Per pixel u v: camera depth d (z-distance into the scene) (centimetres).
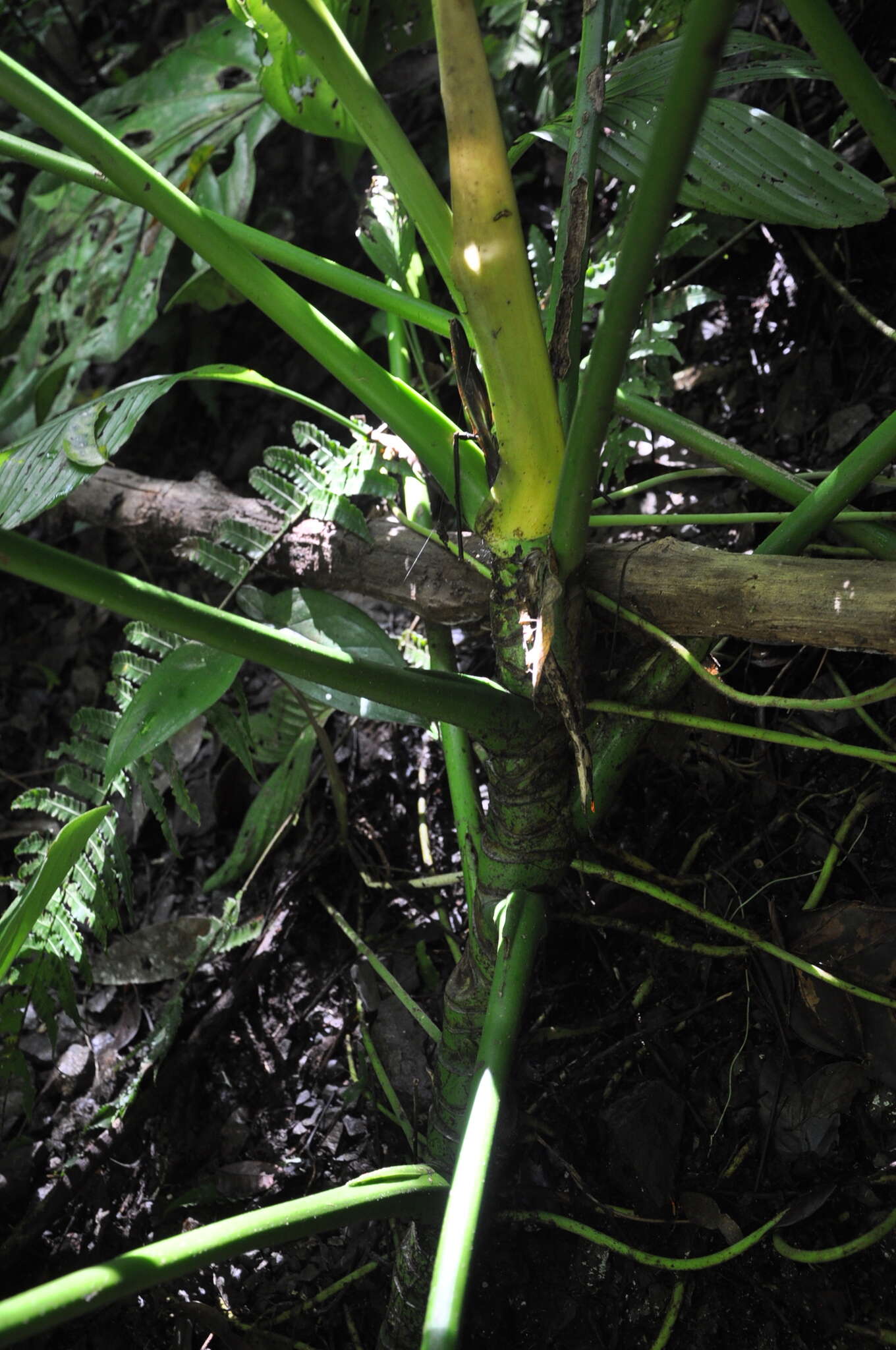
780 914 79
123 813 108
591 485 56
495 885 68
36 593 136
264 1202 86
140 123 116
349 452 79
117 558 131
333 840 100
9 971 79
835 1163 73
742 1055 77
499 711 60
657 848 87
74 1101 95
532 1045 83
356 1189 61
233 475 128
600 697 67
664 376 92
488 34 118
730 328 104
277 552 82
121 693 81
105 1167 90
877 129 51
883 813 80
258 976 96
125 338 106
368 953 86
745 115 62
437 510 93
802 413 97
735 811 85
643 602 63
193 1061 93
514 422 56
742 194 63
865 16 98
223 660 72
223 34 118
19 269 119
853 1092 73
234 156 115
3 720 127
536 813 65
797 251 100
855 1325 69
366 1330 80
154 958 99
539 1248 77
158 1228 86
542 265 92
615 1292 74
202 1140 90
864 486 59
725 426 101
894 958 72
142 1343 82
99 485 97
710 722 62
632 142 62
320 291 132
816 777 84
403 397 65
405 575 79
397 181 59
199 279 105
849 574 57
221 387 132
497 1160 73
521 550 59
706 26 35
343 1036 92
